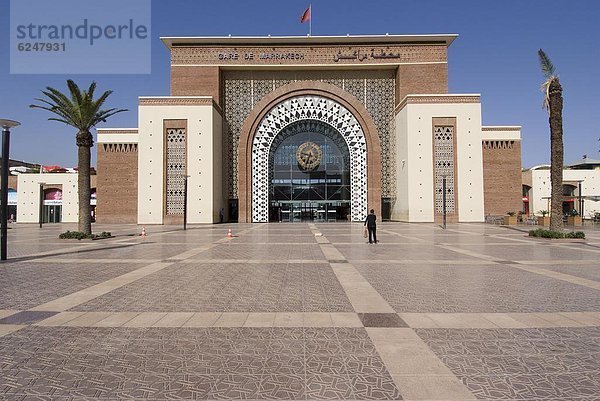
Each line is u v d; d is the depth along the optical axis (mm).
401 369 4492
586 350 5070
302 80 45875
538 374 4363
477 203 40188
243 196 44406
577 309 7012
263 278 10109
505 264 12461
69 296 8102
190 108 40938
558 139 22547
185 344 5316
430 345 5258
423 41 44250
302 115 45469
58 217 51406
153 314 6754
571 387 4059
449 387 4055
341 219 45812
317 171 46062
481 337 5570
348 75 45875
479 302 7531
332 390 3992
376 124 45688
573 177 49875
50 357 4879
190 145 40750
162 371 4465
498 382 4168
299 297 7977
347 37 44219
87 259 13914
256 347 5195
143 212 40469
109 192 43250
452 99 40656
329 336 5621
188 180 40625
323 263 12766
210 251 16297
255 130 45156
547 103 23219
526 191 48562
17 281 9758
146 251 16422
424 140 40438
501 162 42719
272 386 4086
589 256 14398
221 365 4621
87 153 23578
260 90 45938
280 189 46000
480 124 40500
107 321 6367
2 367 4590
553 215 22578
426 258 13938
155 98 41000
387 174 45594
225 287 8977
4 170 13891
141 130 40812
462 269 11500
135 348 5176
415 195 40219
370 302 7551
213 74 44438
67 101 22875
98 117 23609
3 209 13812
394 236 24281
